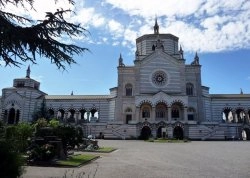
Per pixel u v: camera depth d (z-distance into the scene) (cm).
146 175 1847
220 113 8781
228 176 1823
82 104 9000
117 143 5722
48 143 2553
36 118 8212
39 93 9256
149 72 8731
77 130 3011
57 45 1064
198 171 2033
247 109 8744
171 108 8450
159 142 6178
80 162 2397
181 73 8706
